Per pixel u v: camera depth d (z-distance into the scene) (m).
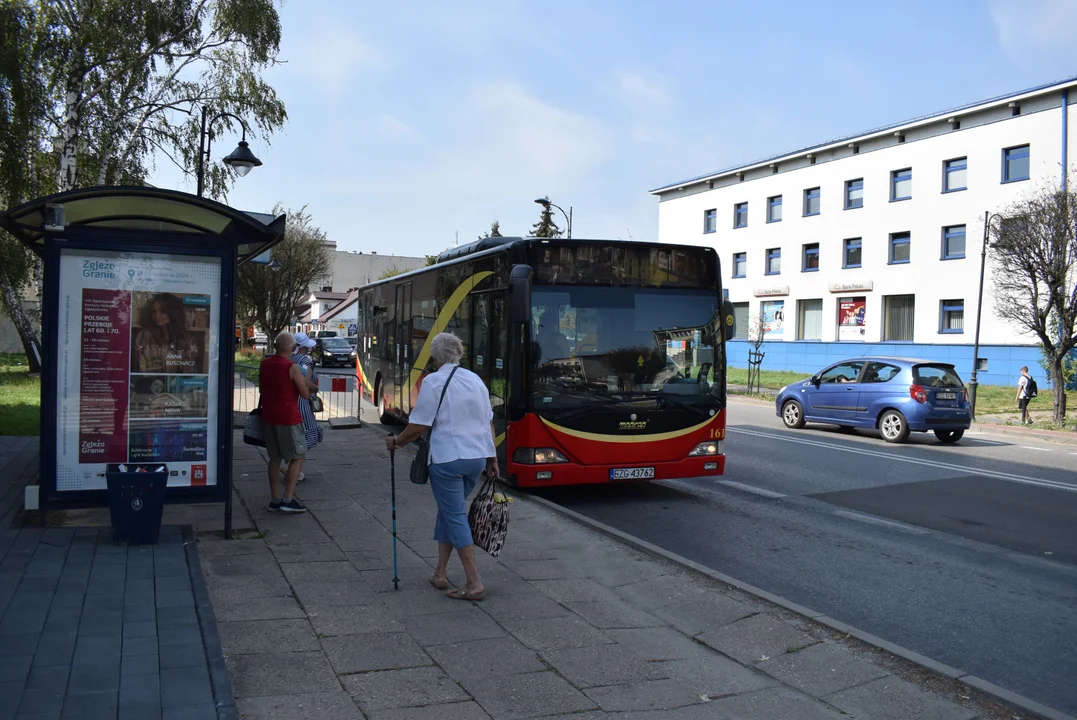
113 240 6.71
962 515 9.28
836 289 39.09
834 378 17.89
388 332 16.55
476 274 10.68
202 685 3.90
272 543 6.93
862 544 7.91
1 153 14.86
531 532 7.81
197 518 7.82
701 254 10.00
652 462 9.52
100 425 6.77
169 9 18.44
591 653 4.78
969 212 33.75
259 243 7.66
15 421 14.29
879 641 5.02
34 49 15.77
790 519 9.01
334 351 49.50
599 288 9.53
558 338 9.32
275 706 3.89
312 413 9.41
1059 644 5.31
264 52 20.11
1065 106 30.69
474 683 4.29
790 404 18.86
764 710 4.12
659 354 9.69
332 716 3.82
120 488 6.32
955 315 34.59
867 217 37.88
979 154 33.41
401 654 4.62
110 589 5.28
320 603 5.43
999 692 4.31
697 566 6.55
